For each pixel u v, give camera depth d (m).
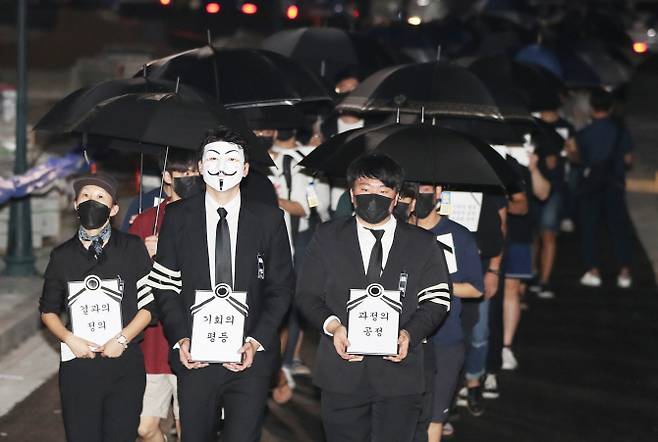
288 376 10.48
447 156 7.66
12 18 43.38
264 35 42.31
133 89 8.02
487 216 9.14
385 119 11.30
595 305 15.06
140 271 6.86
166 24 42.12
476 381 10.29
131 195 19.03
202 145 6.63
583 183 16.00
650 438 9.84
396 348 6.50
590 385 11.48
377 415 6.80
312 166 8.02
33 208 15.25
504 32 19.88
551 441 9.67
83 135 8.27
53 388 10.41
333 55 14.33
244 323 6.57
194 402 6.70
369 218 6.55
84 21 41.38
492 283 9.39
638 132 31.73
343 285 6.65
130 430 6.97
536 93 11.43
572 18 22.00
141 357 6.97
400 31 20.09
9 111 22.72
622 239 15.97
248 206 6.73
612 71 18.91
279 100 9.38
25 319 11.96
